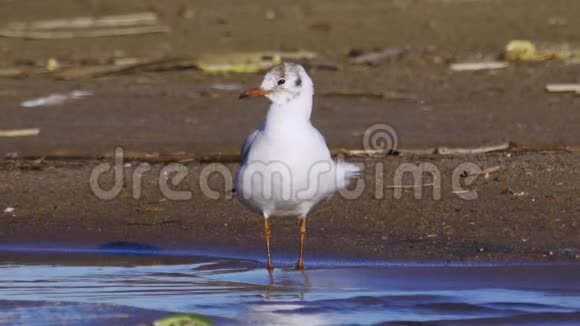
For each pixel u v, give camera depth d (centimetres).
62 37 3188
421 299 1073
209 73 2619
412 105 2195
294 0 3688
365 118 2058
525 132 1903
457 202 1428
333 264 1212
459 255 1220
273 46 2991
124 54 2934
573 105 2155
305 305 1059
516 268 1165
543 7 3369
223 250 1286
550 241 1259
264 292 1109
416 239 1289
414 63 2698
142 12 3566
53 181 1591
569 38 2964
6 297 1099
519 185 1492
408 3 3541
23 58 2891
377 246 1268
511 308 1039
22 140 1908
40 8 3650
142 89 2438
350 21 3300
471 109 2141
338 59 2773
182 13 3541
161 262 1245
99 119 2102
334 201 1444
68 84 2520
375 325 996
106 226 1388
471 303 1055
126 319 1021
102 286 1142
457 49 2872
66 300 1088
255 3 3672
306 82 1156
